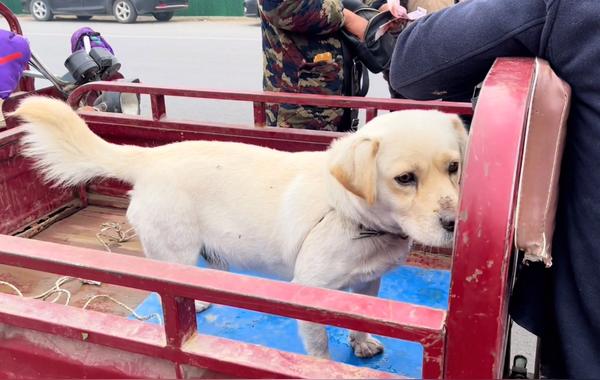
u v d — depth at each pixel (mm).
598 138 1109
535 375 1523
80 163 2035
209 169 1969
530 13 1148
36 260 1150
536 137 1111
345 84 3098
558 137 1104
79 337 1198
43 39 11648
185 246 1998
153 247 2025
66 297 2367
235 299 1022
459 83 1378
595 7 1054
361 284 2000
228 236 1955
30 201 2713
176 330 1112
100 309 2293
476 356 911
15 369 1342
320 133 2420
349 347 2131
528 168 1120
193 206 1979
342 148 1596
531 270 1305
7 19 3334
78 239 2719
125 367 1210
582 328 1184
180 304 1103
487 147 920
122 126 2717
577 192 1178
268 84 3164
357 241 1729
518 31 1160
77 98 2787
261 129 2492
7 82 3043
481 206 890
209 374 1135
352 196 1651
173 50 10148
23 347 1301
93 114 2771
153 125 2664
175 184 1970
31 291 2391
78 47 3867
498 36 1189
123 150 2072
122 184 2906
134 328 1182
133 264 1115
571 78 1137
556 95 1093
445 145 1520
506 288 1000
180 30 13062
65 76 3773
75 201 2967
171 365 1164
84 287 2438
